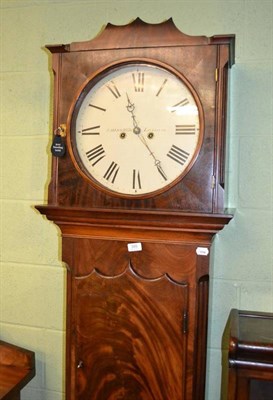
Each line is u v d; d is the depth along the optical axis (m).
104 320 1.07
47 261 1.38
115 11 1.29
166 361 1.04
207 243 1.00
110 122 1.05
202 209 0.99
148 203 1.02
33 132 1.36
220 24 1.21
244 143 1.20
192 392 1.03
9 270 1.41
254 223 1.21
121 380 1.07
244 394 0.89
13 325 1.41
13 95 1.38
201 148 0.98
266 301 1.21
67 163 1.06
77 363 1.09
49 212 1.06
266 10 1.19
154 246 1.03
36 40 1.35
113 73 1.04
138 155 1.04
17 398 1.25
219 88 0.97
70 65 1.05
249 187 1.20
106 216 1.02
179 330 1.03
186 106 1.00
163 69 1.01
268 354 0.89
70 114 1.05
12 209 1.39
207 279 1.02
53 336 1.38
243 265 1.22
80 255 1.08
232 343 0.90
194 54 0.98
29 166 1.37
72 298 1.09
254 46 1.19
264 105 1.19
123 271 1.05
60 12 1.33
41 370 1.39
